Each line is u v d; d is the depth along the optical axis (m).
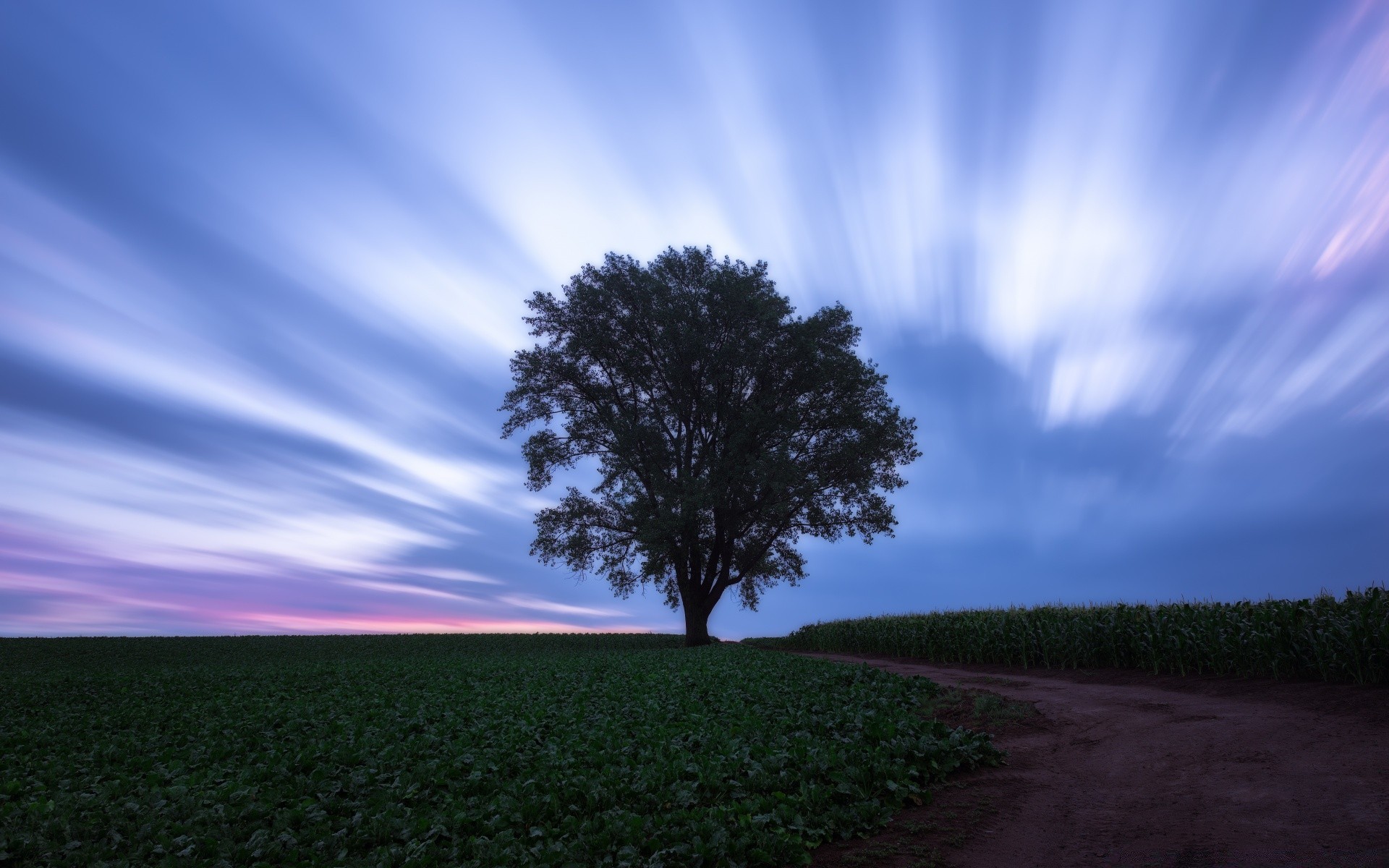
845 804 7.79
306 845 7.17
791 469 29.94
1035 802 7.96
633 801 8.05
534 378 35.28
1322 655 12.18
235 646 36.41
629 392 36.06
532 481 35.16
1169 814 7.19
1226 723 9.96
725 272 33.47
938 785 8.62
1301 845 6.12
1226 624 14.33
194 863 6.53
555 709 13.89
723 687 15.72
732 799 7.95
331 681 20.03
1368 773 7.44
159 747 11.87
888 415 33.62
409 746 10.91
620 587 35.03
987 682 15.98
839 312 34.44
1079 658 17.77
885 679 15.88
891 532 33.59
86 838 7.20
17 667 28.09
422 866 6.45
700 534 34.47
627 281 34.50
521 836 7.18
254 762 10.56
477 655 30.88
